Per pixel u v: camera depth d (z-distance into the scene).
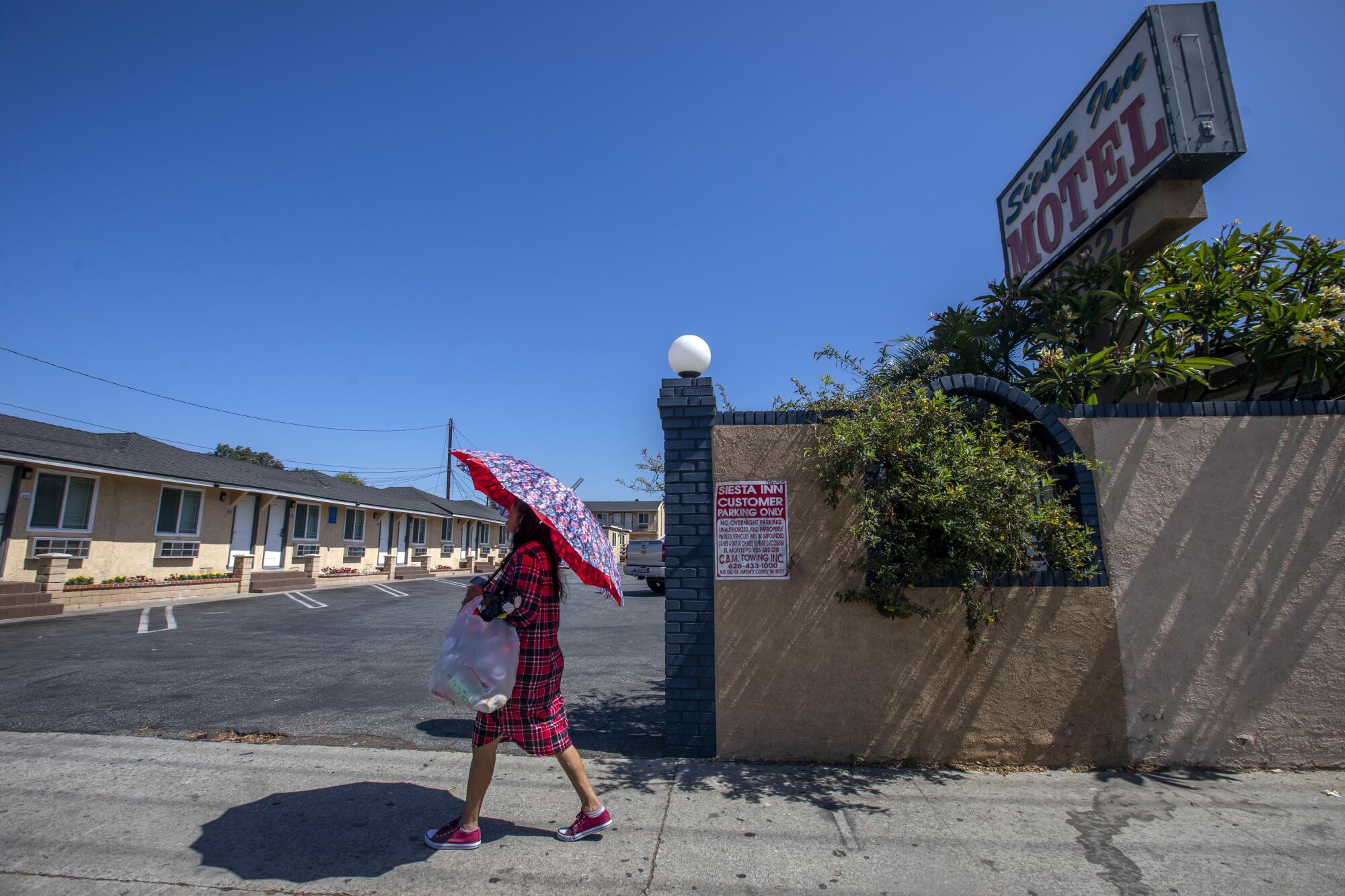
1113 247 7.55
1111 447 5.33
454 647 3.49
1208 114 6.59
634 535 62.41
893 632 5.10
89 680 7.14
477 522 40.03
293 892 3.21
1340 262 6.96
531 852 3.62
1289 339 6.13
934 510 4.72
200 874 3.33
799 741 5.04
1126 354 6.84
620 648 10.05
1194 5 6.85
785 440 5.32
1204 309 7.10
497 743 3.63
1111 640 5.09
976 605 4.80
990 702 5.03
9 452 13.06
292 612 14.37
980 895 3.28
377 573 26.55
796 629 5.12
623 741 5.50
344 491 25.69
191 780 4.46
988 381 5.41
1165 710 5.04
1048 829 3.99
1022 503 4.76
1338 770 4.97
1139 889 3.35
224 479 18.66
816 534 5.18
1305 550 5.21
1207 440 5.34
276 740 5.31
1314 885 3.40
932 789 4.56
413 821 3.95
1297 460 5.32
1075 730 5.01
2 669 7.64
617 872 3.44
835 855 3.64
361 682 7.24
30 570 14.16
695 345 5.39
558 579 3.83
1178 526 5.22
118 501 16.11
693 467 5.34
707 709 5.11
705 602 5.20
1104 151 7.55
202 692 6.70
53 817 3.87
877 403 5.12
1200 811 4.26
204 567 18.56
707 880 3.38
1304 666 5.08
